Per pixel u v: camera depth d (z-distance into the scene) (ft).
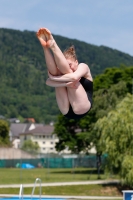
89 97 26.99
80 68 26.45
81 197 163.73
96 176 248.52
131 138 164.25
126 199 80.23
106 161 172.45
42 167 384.27
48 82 26.20
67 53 26.96
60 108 27.27
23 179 226.17
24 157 451.53
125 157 159.74
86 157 349.61
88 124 275.39
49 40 25.09
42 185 186.60
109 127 168.66
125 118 167.63
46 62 25.62
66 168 361.71
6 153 446.60
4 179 225.56
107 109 241.55
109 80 289.74
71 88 26.43
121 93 252.42
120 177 163.22
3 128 583.17
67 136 287.28
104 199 159.02
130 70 290.15
